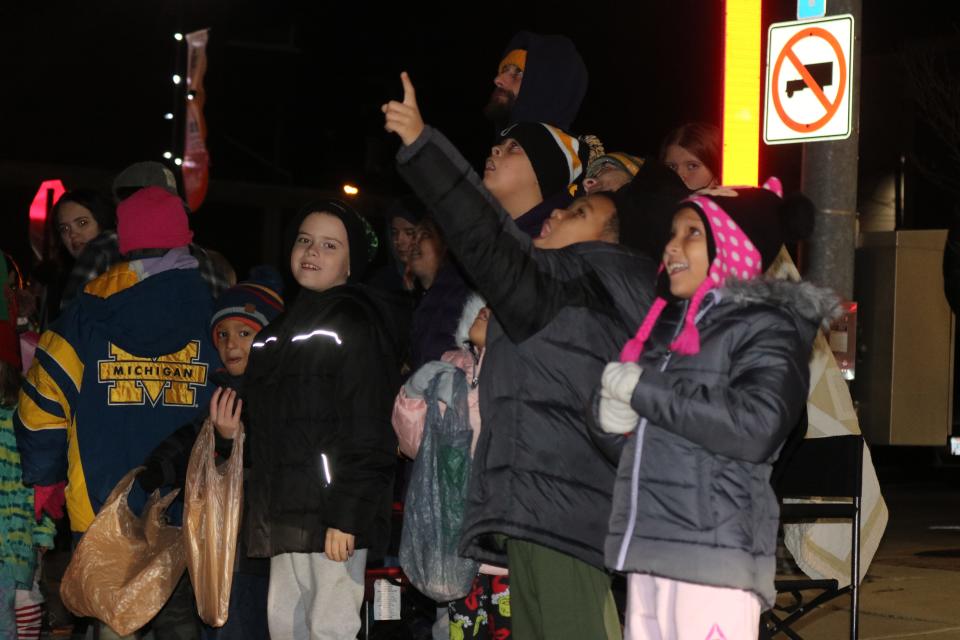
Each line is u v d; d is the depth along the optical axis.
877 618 7.03
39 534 5.73
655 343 3.72
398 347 4.96
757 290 3.47
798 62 7.90
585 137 5.95
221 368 5.32
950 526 11.70
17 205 24.23
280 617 4.77
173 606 5.16
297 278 4.91
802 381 3.41
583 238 4.19
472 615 4.69
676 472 3.45
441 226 3.71
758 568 3.44
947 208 24.03
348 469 4.59
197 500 4.79
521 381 3.84
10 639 5.54
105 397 5.17
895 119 24.53
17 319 6.54
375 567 5.50
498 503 3.79
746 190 3.70
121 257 6.08
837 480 5.24
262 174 28.25
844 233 7.98
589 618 3.81
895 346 15.32
